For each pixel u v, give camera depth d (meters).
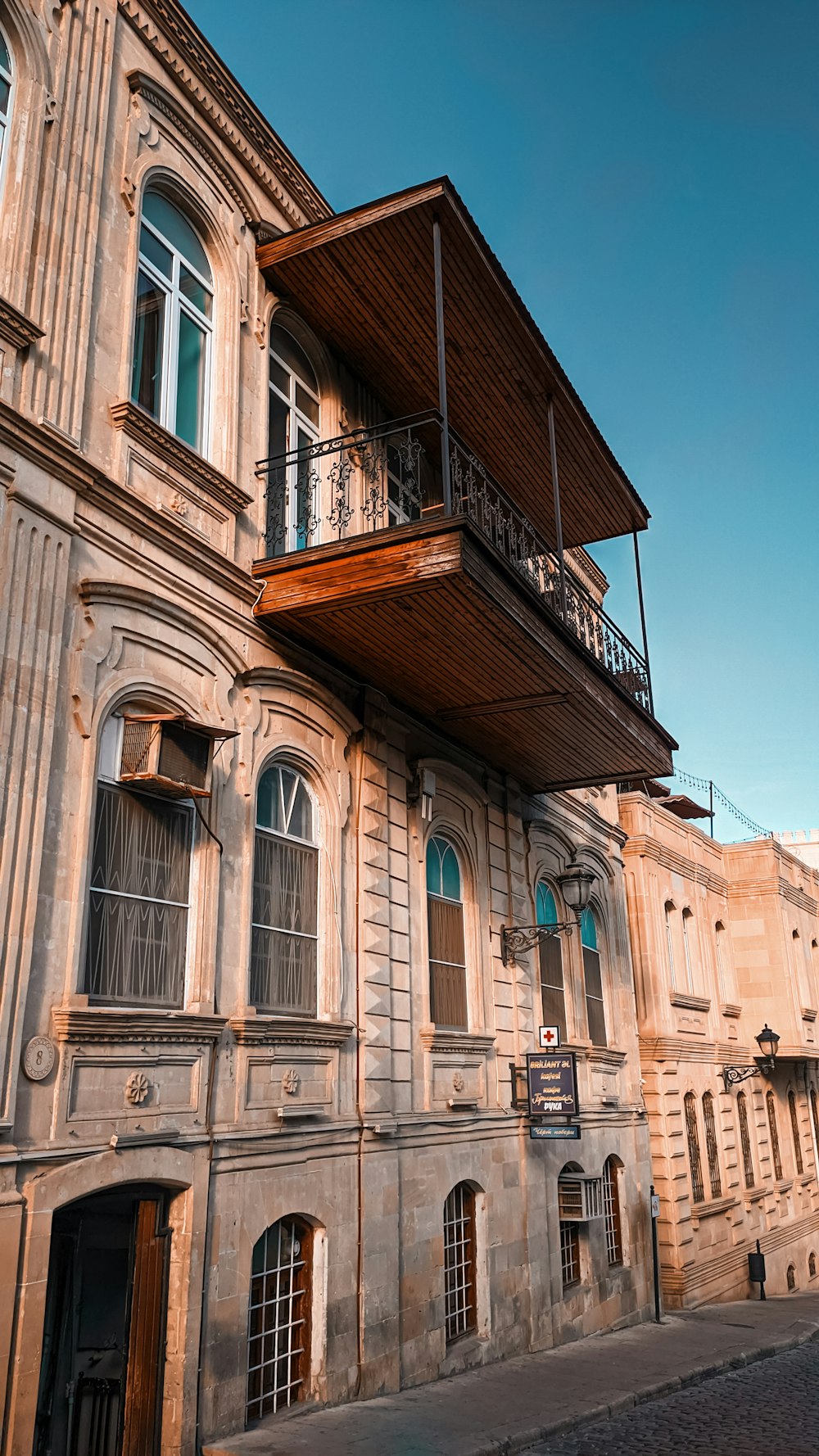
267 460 10.89
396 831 12.41
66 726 7.80
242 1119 9.05
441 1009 13.08
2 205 7.98
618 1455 9.18
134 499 8.70
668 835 23.72
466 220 10.80
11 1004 6.90
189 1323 8.13
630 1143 18.48
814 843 45.31
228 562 9.84
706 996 24.00
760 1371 14.20
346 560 9.96
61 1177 7.09
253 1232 8.99
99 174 8.91
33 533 7.62
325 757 11.20
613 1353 14.26
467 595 9.85
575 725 13.52
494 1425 9.62
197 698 9.32
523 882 15.76
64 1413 7.62
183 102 10.34
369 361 12.95
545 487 15.83
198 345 10.45
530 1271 13.88
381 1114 11.08
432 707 12.88
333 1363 9.80
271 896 10.17
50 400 7.98
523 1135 14.31
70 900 7.57
